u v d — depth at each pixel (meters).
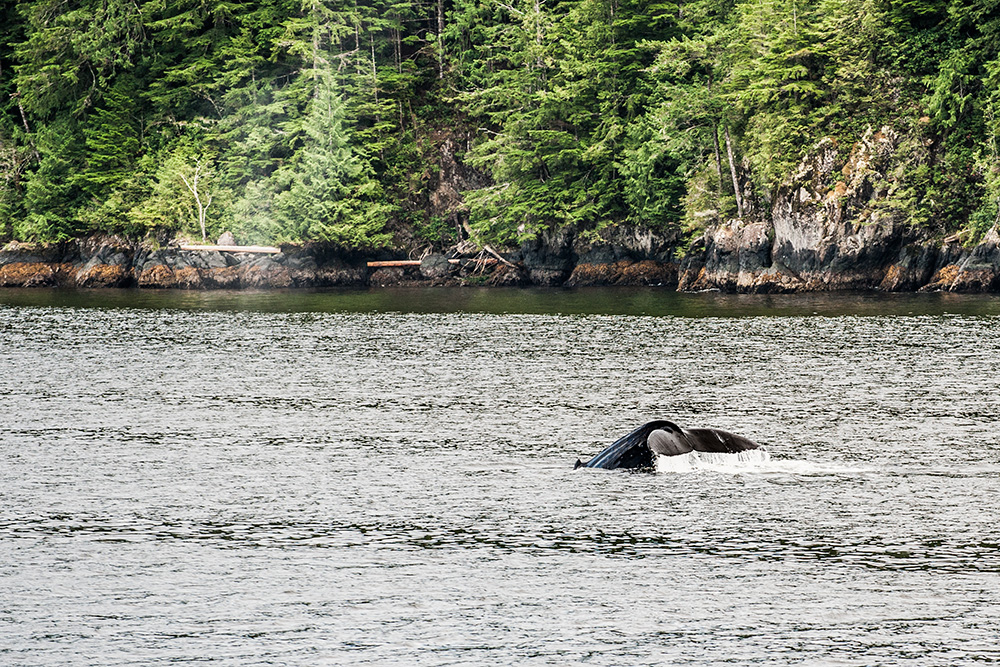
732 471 83.81
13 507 75.19
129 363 156.50
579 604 56.91
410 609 56.44
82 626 54.47
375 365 152.25
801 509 73.12
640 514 72.25
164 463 88.75
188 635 53.34
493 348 172.88
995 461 86.50
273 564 63.12
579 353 164.25
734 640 52.50
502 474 83.88
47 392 128.00
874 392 122.00
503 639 52.78
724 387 127.31
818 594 57.91
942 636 52.69
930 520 70.44
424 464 87.75
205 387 131.88
